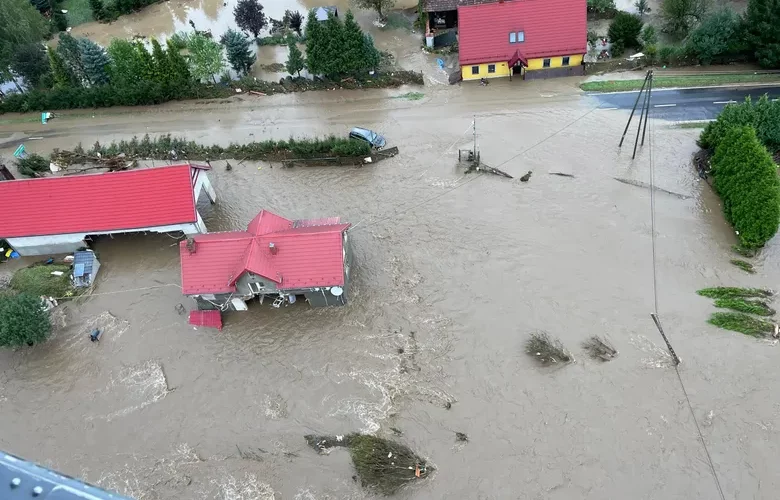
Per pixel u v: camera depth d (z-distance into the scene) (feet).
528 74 212.23
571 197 165.78
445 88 213.05
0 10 217.97
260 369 134.62
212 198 173.17
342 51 208.54
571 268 147.74
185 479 117.91
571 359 129.59
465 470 115.03
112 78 220.43
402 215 165.89
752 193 145.28
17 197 154.71
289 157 187.21
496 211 164.25
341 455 119.14
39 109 216.13
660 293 140.46
